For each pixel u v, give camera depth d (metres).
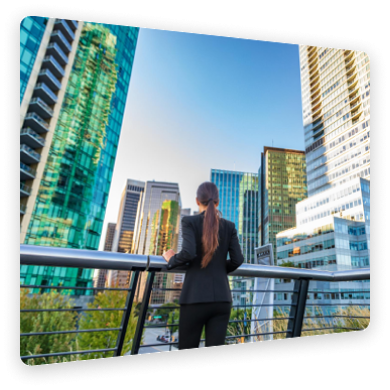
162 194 165.62
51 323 7.38
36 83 43.06
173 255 1.55
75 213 46.06
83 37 51.88
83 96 50.84
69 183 45.84
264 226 119.50
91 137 51.75
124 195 167.50
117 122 60.19
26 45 40.41
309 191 94.38
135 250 157.00
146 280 1.58
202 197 1.64
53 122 44.81
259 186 131.00
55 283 36.06
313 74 99.56
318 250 54.75
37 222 40.25
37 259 1.27
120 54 62.00
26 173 39.94
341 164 81.75
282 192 115.31
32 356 1.22
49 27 44.22
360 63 79.88
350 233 52.81
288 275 2.02
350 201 53.81
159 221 159.88
